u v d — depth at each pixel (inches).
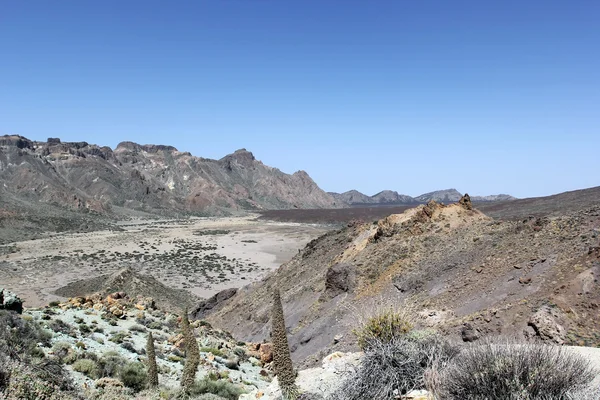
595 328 558.6
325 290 1280.8
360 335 302.2
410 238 1273.4
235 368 788.6
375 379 264.8
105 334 816.9
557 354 225.8
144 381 573.6
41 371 440.1
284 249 5012.3
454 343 292.4
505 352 224.2
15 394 376.2
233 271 3627.0
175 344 869.8
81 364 563.2
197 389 551.5
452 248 1115.3
